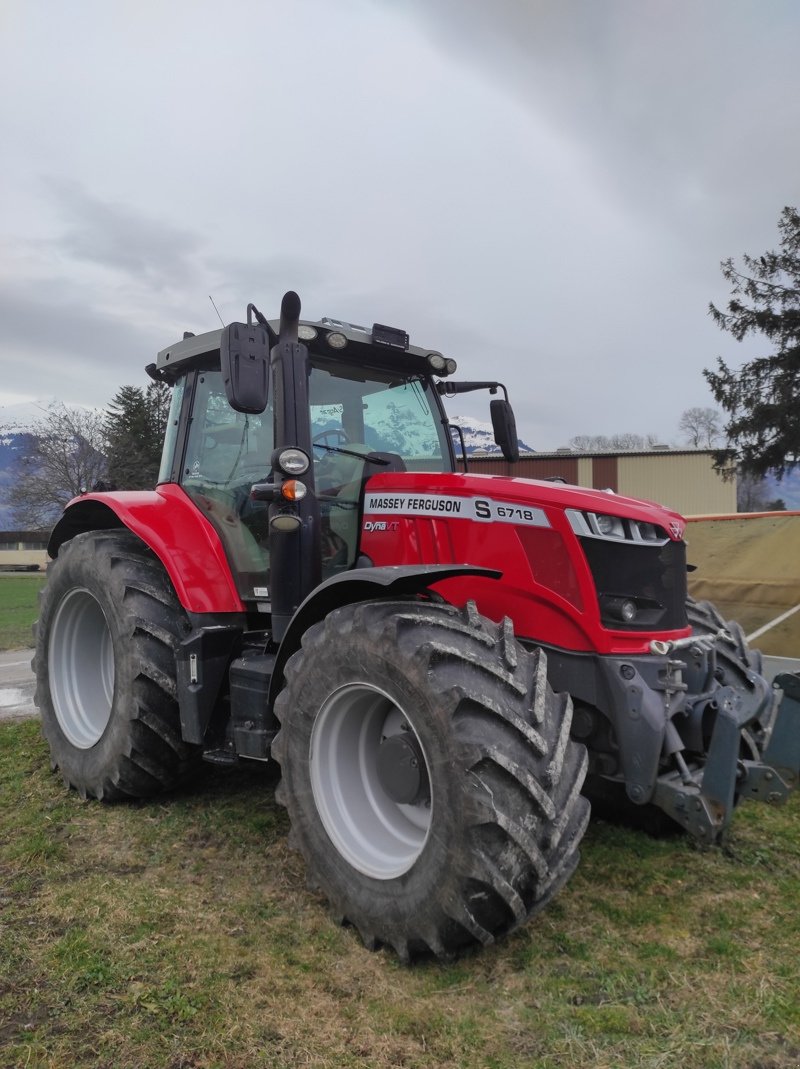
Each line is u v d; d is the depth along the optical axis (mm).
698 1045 1975
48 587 4230
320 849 2672
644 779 2721
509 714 2283
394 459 3689
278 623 3197
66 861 3098
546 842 2240
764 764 2812
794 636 5980
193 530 3750
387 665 2461
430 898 2293
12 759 4438
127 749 3543
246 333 2977
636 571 2941
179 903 2736
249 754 3232
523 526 2971
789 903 2777
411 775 2500
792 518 6125
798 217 27484
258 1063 1931
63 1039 2008
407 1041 2025
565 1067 1910
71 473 37875
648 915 2682
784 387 26562
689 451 33625
